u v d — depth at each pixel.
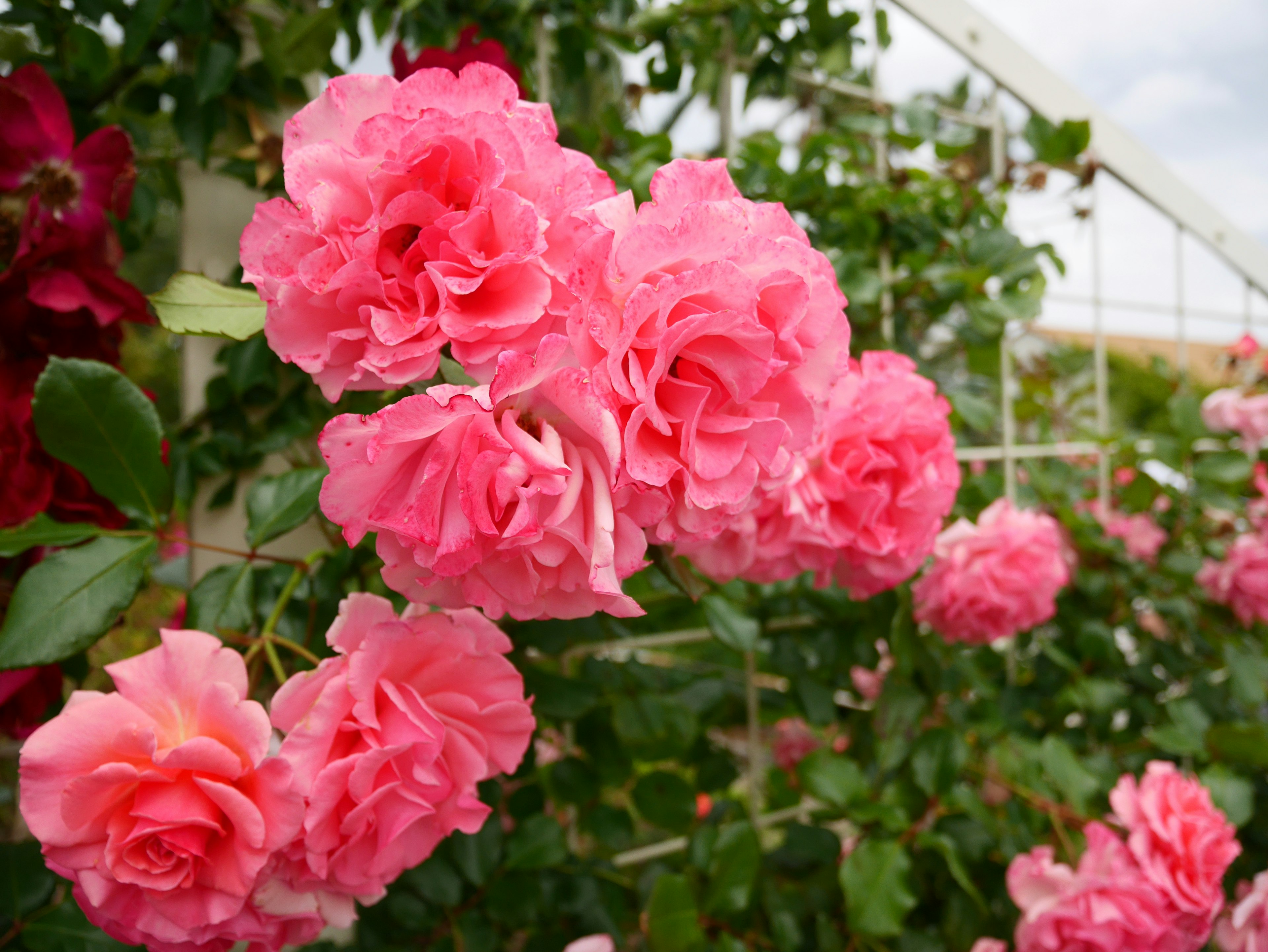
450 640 0.58
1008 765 1.37
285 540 1.06
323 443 0.43
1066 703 1.62
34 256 0.71
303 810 0.52
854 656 1.34
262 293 0.51
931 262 1.50
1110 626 1.81
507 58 0.94
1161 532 1.85
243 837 0.52
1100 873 1.12
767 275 0.47
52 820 0.51
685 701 1.39
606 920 1.09
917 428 0.94
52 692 0.80
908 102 1.50
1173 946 1.10
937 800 1.19
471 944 0.98
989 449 1.71
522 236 0.46
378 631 0.55
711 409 0.49
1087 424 2.44
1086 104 1.82
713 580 0.93
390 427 0.41
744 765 1.75
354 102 0.51
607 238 0.44
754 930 1.19
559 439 0.45
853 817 1.14
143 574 0.64
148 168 1.08
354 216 0.49
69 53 1.05
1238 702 1.78
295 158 0.48
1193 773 1.57
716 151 1.56
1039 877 1.13
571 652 1.27
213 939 0.56
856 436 0.91
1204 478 1.83
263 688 0.83
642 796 1.22
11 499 0.70
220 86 0.99
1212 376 3.33
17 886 0.83
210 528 1.05
